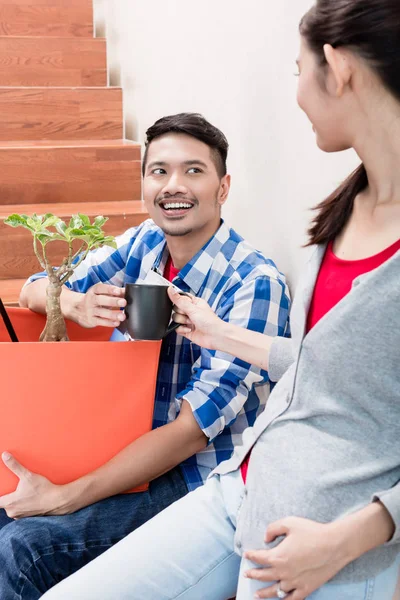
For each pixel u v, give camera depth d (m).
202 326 1.40
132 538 1.29
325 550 0.97
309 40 1.01
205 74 2.29
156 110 2.81
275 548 1.00
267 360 1.33
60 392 1.40
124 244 1.83
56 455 1.44
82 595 1.22
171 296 1.41
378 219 1.05
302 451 1.06
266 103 1.89
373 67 0.96
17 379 1.38
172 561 1.25
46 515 1.43
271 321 1.57
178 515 1.30
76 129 3.18
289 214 1.83
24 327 1.73
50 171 2.87
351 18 0.95
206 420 1.48
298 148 1.76
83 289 1.84
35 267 2.56
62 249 2.57
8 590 1.38
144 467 1.44
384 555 1.03
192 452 1.50
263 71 1.89
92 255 1.84
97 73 3.39
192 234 1.64
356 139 1.02
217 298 1.63
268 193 1.93
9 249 2.54
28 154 2.83
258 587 1.11
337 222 1.12
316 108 1.03
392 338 0.97
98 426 1.44
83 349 1.38
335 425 1.05
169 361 1.66
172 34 2.58
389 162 1.01
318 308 1.11
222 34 2.13
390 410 1.00
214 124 2.25
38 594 1.38
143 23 2.91
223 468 1.33
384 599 1.05
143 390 1.43
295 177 1.79
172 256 1.71
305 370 1.07
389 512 0.97
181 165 1.59
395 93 0.97
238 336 1.37
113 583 1.23
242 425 1.62
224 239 1.67
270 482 1.08
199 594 1.26
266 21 1.85
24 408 1.40
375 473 1.01
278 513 1.05
